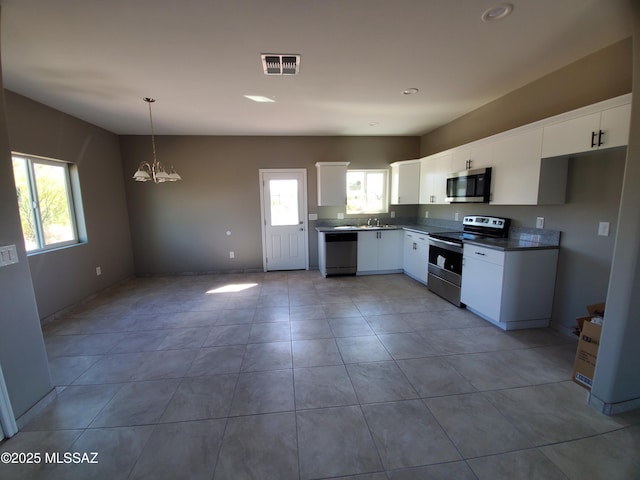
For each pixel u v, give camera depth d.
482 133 3.66
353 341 2.73
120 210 4.76
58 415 1.84
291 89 3.01
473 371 2.23
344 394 1.99
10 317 1.70
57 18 1.79
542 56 2.40
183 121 4.11
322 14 1.81
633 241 1.61
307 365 2.35
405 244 4.96
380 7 1.75
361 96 3.24
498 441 1.59
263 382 2.13
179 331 2.99
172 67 2.48
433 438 1.61
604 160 2.37
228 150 5.05
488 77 2.81
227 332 2.96
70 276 3.62
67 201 3.75
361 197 5.48
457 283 3.50
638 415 1.75
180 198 5.05
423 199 4.81
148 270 5.15
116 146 4.71
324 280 4.77
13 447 1.60
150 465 1.48
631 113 1.58
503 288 2.80
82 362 2.43
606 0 1.71
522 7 1.77
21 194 3.14
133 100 3.23
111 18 1.81
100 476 1.42
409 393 1.99
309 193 5.30
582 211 2.56
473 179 3.43
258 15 1.81
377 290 4.20
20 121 3.02
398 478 1.38
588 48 2.29
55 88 2.88
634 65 1.54
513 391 2.00
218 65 2.46
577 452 1.51
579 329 2.19
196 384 2.13
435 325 3.04
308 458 1.50
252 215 5.24
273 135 5.10
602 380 1.78
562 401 1.89
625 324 1.67
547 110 2.77
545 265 2.81
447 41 2.16
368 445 1.57
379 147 5.34
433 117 4.13
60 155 3.54
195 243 5.18
